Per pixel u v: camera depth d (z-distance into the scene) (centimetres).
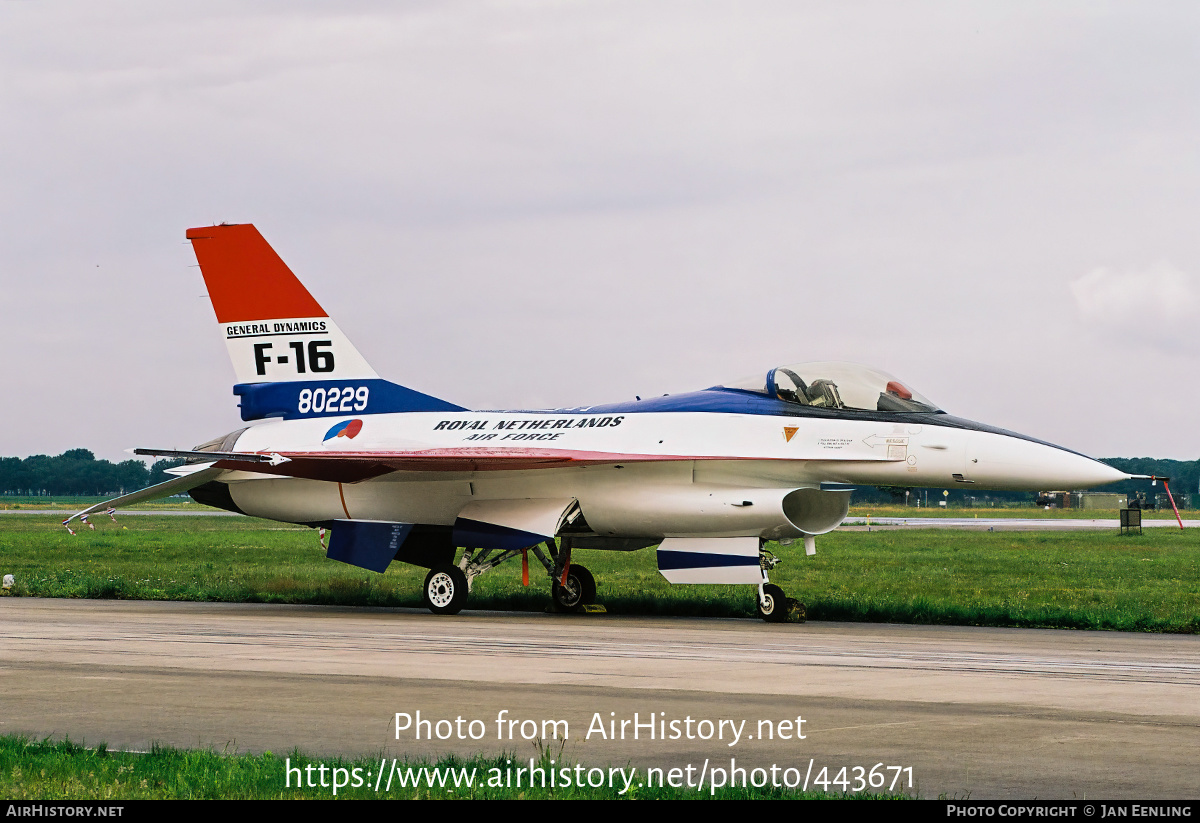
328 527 3938
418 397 3872
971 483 3169
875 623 3203
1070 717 1648
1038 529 11131
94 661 2227
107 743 1486
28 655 2323
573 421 3591
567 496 3509
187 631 2842
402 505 3744
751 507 3259
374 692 1847
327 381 3922
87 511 3841
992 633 2894
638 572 5753
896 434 3209
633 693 1839
